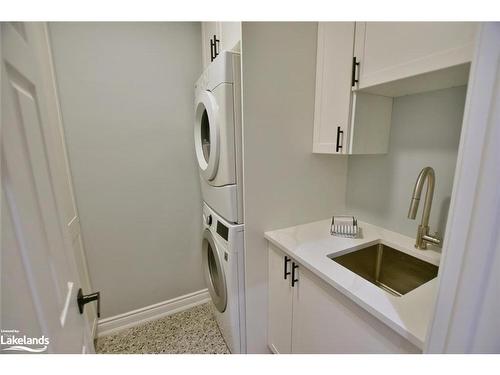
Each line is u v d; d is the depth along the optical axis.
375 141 1.27
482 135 0.38
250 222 1.29
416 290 0.83
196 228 2.01
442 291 0.47
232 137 1.18
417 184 1.03
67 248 0.70
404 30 0.89
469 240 0.41
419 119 1.19
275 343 1.41
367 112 1.20
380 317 0.72
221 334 1.74
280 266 1.27
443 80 0.95
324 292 0.99
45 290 0.52
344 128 1.19
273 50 1.17
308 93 1.33
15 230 0.43
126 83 1.60
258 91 1.17
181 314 1.98
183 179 1.89
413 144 1.22
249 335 1.42
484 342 0.40
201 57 1.82
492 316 0.39
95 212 1.62
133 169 1.70
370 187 1.47
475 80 0.39
